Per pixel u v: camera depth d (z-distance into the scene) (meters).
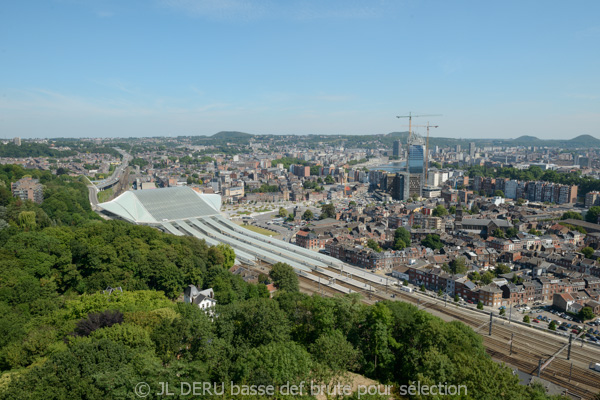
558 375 179.75
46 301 176.50
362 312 155.12
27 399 96.38
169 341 123.06
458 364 121.81
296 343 141.50
